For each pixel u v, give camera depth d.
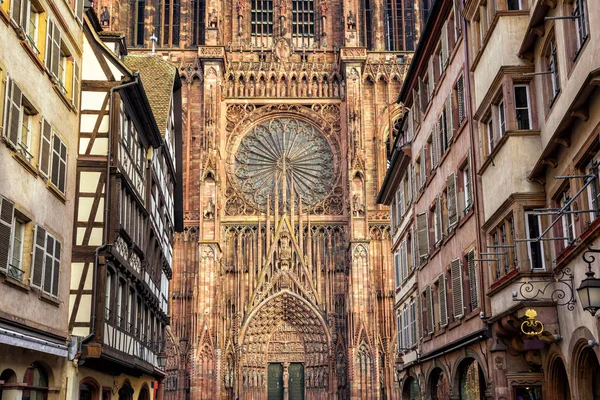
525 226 27.75
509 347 30.94
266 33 99.38
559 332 26.27
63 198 32.25
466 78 35.09
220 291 87.81
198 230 89.81
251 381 88.94
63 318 32.59
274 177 94.12
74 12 34.56
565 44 24.34
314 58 97.50
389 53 97.19
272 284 89.75
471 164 34.28
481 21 33.12
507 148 28.70
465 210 36.16
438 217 42.28
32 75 28.20
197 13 99.06
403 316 56.00
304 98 95.44
